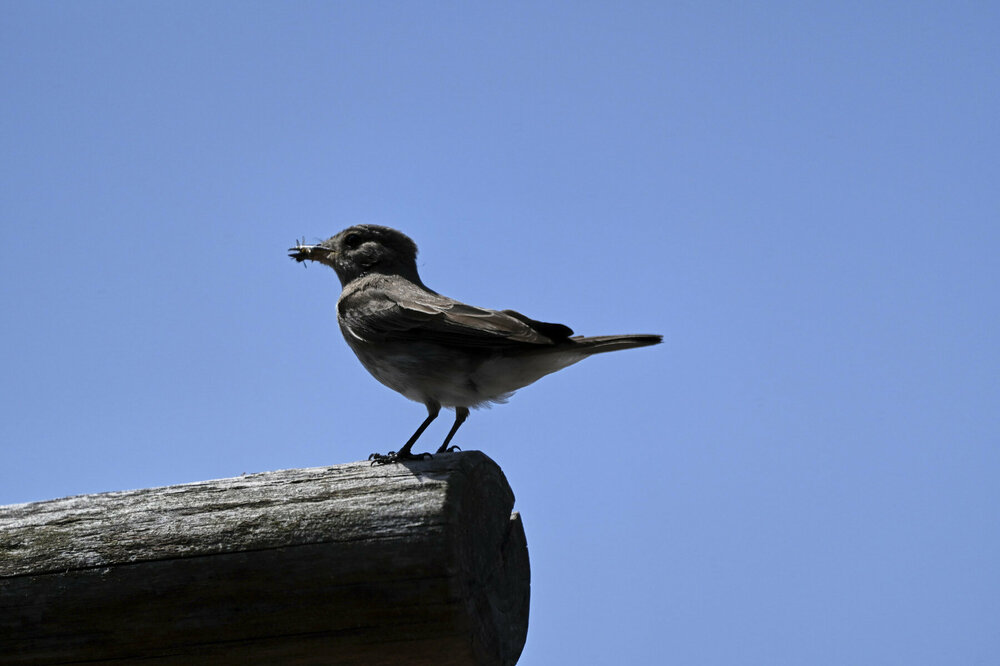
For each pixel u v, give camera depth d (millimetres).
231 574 7570
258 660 7621
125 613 7688
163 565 7680
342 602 7422
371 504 7590
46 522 8062
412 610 7340
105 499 8172
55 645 7762
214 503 7922
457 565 7348
